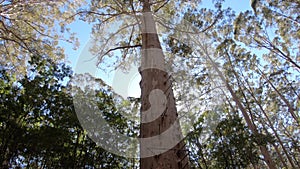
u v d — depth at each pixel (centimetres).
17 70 763
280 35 1039
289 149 1033
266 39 1043
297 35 1020
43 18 877
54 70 327
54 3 864
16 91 292
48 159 290
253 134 386
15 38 841
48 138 274
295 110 1089
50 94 305
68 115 302
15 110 277
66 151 293
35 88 300
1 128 269
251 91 1077
